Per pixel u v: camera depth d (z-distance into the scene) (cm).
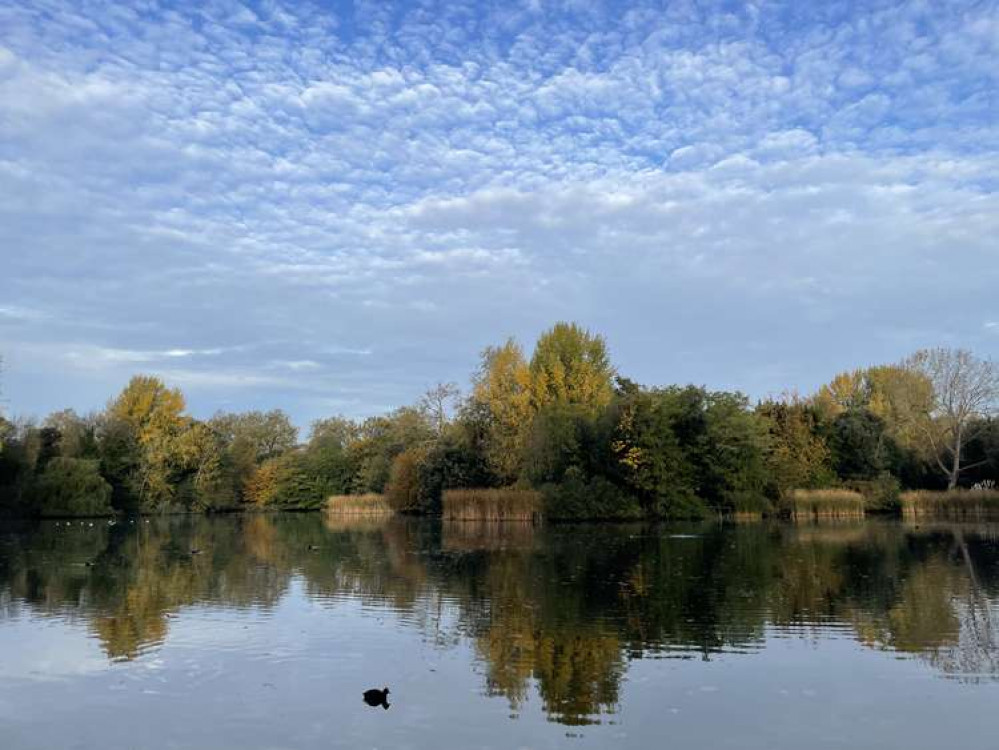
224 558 3766
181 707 1367
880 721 1276
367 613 2206
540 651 1739
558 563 3394
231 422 12219
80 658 1706
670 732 1227
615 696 1412
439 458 8069
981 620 2039
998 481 7469
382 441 10681
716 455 6994
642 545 4250
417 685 1486
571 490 6669
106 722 1292
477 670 1586
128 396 9106
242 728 1259
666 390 7356
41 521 7406
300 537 5216
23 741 1209
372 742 1191
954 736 1211
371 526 6544
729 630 1941
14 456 7456
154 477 8806
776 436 7350
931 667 1591
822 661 1642
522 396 7444
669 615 2138
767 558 3506
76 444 8319
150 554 4000
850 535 4784
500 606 2297
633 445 6800
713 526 5912
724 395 7144
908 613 2142
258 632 1958
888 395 9125
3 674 1580
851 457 7631
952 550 3769
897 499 7244
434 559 3631
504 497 6669
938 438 7719
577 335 7931
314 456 11394
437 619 2112
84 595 2567
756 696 1406
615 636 1886
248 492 11025
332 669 1603
